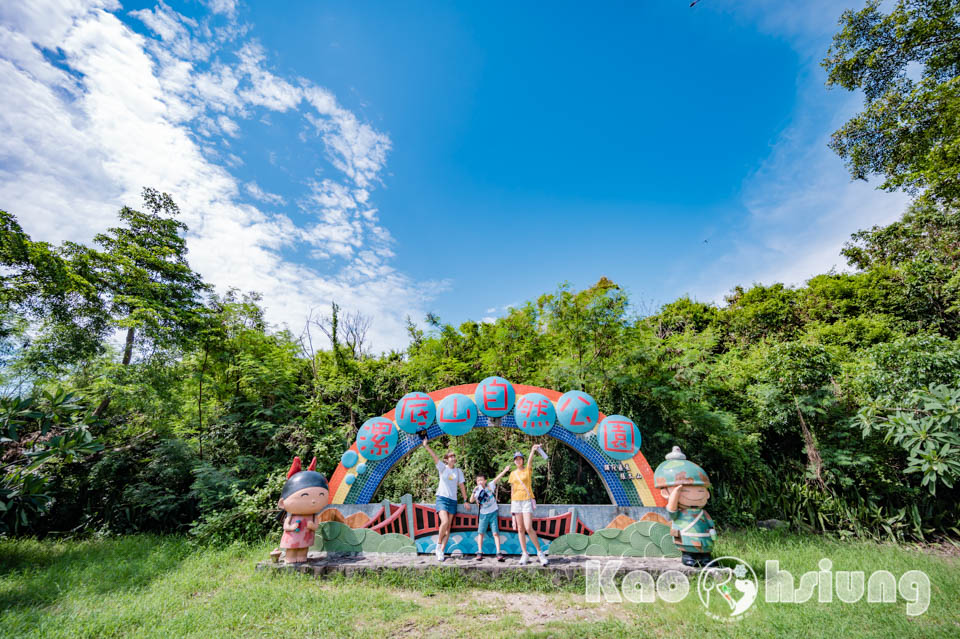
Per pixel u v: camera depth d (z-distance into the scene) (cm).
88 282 1005
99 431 888
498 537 578
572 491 792
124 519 804
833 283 1595
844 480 791
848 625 387
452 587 513
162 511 807
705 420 813
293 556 573
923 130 996
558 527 606
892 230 1548
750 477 852
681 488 550
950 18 924
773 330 1534
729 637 365
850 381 850
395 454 656
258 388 988
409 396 664
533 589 510
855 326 1261
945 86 923
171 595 479
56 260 937
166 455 841
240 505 728
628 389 842
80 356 935
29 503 600
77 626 389
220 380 1009
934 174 962
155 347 988
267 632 384
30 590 493
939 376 696
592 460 638
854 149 1111
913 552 664
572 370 857
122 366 877
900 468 806
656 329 1005
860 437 816
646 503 606
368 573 543
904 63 1030
